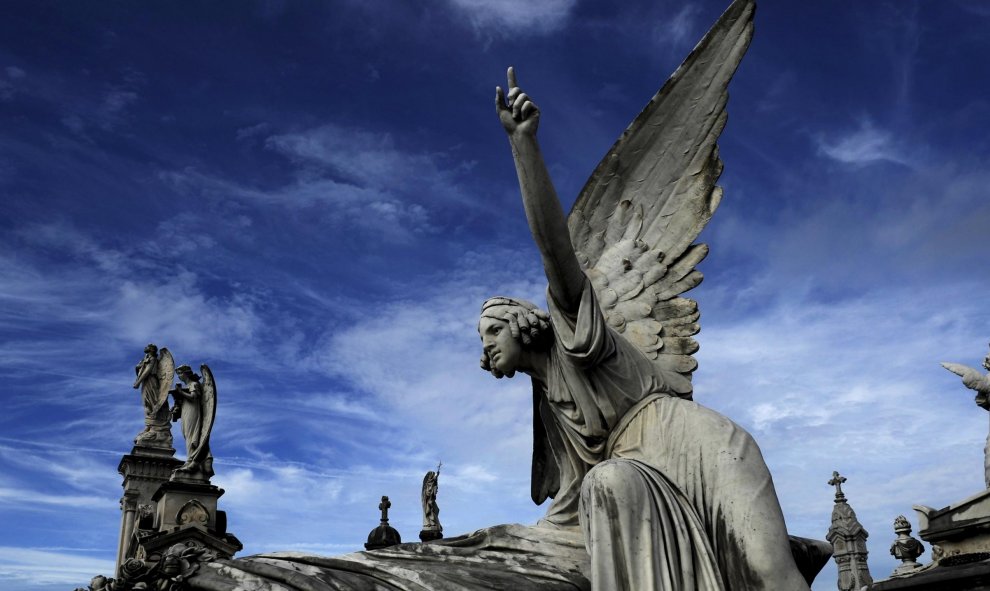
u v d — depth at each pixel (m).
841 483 14.20
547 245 3.83
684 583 3.45
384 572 3.52
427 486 21.84
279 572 3.38
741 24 4.82
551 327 4.25
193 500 17.42
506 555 3.79
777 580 3.46
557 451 4.35
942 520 7.68
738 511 3.59
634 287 4.66
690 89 4.85
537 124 3.76
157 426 20.98
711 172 4.78
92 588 3.61
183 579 3.50
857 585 13.42
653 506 3.54
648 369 4.21
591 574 3.49
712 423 3.85
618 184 4.91
